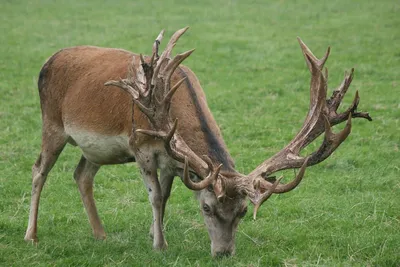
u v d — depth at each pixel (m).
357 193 15.97
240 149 19.20
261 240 13.62
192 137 12.55
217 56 31.00
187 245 13.22
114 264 12.34
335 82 26.19
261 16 41.12
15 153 18.97
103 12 42.59
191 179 12.40
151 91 12.09
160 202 12.87
